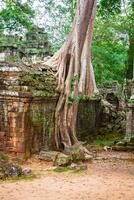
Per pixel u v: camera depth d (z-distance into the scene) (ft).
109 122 83.10
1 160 43.42
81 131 70.74
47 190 36.50
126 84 84.99
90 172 45.37
